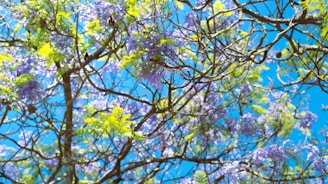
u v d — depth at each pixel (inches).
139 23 220.8
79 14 237.9
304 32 246.8
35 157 369.1
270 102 358.0
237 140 358.6
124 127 240.4
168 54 210.1
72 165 309.1
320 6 211.6
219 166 337.7
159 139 345.4
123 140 335.6
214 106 346.3
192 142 348.5
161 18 226.7
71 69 260.4
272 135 342.0
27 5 235.6
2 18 255.8
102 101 320.2
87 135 240.8
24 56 279.9
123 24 227.3
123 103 323.0
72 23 235.5
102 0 224.1
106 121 238.8
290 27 234.1
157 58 209.5
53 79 302.0
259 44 241.6
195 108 346.3
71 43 242.4
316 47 257.9
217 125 347.9
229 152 351.6
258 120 359.9
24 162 383.2
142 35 210.8
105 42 241.0
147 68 209.2
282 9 250.1
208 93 343.6
